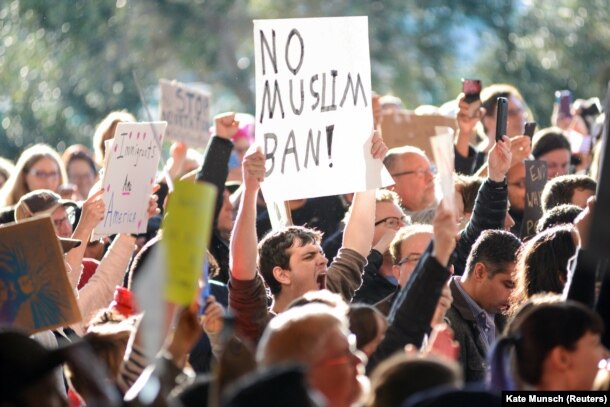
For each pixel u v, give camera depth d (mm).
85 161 20641
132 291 10570
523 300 11477
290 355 8047
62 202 13836
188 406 8008
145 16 46000
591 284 9758
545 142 17781
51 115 44188
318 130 12508
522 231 14930
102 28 44781
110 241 16391
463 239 13188
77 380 8602
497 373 8711
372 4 47656
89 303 12453
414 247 11883
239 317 11078
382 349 9328
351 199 15875
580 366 8602
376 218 13547
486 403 7672
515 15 48656
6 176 20609
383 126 18375
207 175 13375
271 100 12352
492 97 18219
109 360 9453
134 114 44969
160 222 15734
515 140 15172
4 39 44656
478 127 20031
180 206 7617
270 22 12336
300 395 6973
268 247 11789
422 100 48312
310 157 12484
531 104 47188
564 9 48406
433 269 9328
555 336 8594
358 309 9508
